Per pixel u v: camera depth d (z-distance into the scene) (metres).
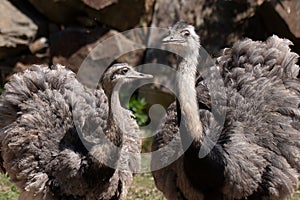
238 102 10.98
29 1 19.66
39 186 10.55
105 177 10.48
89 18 19.69
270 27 20.16
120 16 19.69
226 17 19.95
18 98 11.33
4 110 11.36
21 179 10.85
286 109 10.97
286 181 10.55
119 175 10.83
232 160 10.19
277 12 19.61
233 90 11.16
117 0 19.42
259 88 11.09
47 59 19.59
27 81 11.48
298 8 19.72
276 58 11.40
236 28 20.00
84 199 10.68
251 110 10.90
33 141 10.86
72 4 19.31
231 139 10.44
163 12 20.06
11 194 14.30
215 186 10.12
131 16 19.78
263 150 10.59
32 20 19.55
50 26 19.80
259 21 20.22
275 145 10.68
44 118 11.05
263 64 11.41
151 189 15.30
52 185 10.62
